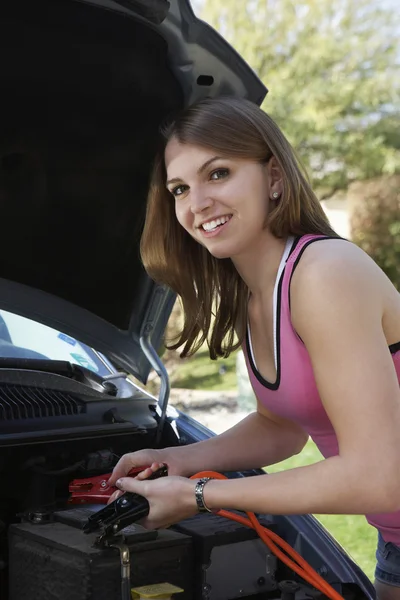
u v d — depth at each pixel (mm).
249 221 1603
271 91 11438
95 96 1889
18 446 1904
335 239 1533
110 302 2262
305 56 11500
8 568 1791
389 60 11641
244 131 1575
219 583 1663
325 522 4902
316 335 1435
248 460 1952
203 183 1598
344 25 11766
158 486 1551
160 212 1831
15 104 1829
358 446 1387
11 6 1677
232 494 1485
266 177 1636
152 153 2043
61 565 1500
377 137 11695
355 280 1439
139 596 1451
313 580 1665
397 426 1387
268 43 11773
